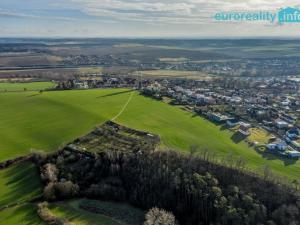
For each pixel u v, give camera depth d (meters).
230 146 155.88
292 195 111.62
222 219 105.50
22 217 109.81
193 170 125.94
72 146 148.38
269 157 144.38
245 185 117.56
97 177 130.75
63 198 121.62
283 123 184.38
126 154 137.38
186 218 114.00
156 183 122.44
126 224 110.25
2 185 126.62
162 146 147.88
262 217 104.75
